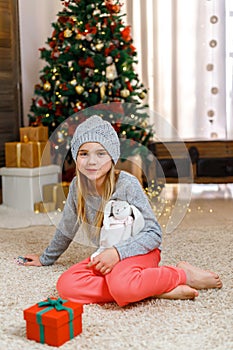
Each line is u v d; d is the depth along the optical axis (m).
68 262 2.33
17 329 1.60
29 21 4.52
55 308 1.54
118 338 1.53
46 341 1.50
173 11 4.70
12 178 3.69
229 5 4.69
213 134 4.81
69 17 3.81
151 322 1.65
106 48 3.73
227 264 2.29
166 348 1.46
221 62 4.75
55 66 3.85
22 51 4.50
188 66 4.76
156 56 4.73
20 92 4.16
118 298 1.74
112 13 3.87
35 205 3.62
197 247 2.58
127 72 3.81
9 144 3.70
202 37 4.73
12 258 2.42
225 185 4.89
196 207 3.80
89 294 1.81
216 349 1.45
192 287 1.92
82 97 3.83
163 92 4.77
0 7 3.94
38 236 2.91
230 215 3.49
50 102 3.87
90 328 1.61
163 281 1.80
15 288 1.98
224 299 1.84
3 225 3.21
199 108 4.80
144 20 4.68
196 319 1.67
